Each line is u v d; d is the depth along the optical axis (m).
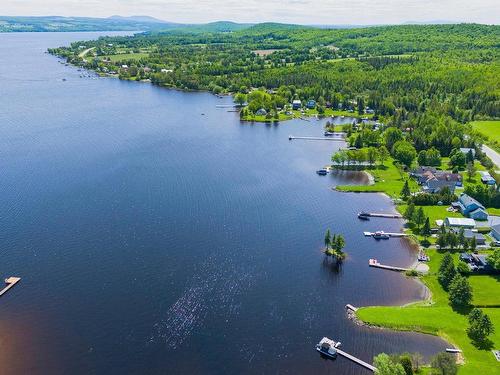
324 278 140.62
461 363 105.75
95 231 162.00
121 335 114.25
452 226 169.25
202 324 119.00
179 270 141.38
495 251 141.62
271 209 185.75
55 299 126.44
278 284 136.88
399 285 138.25
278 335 116.25
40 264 141.88
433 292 134.25
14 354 107.56
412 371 101.81
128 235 160.00
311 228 171.38
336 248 152.62
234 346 112.25
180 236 160.88
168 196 193.00
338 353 110.25
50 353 108.25
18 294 128.12
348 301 130.12
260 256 150.88
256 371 105.38
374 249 158.25
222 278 138.50
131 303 125.69
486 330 112.12
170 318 120.69
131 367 105.19
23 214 173.00
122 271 139.75
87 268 140.62
